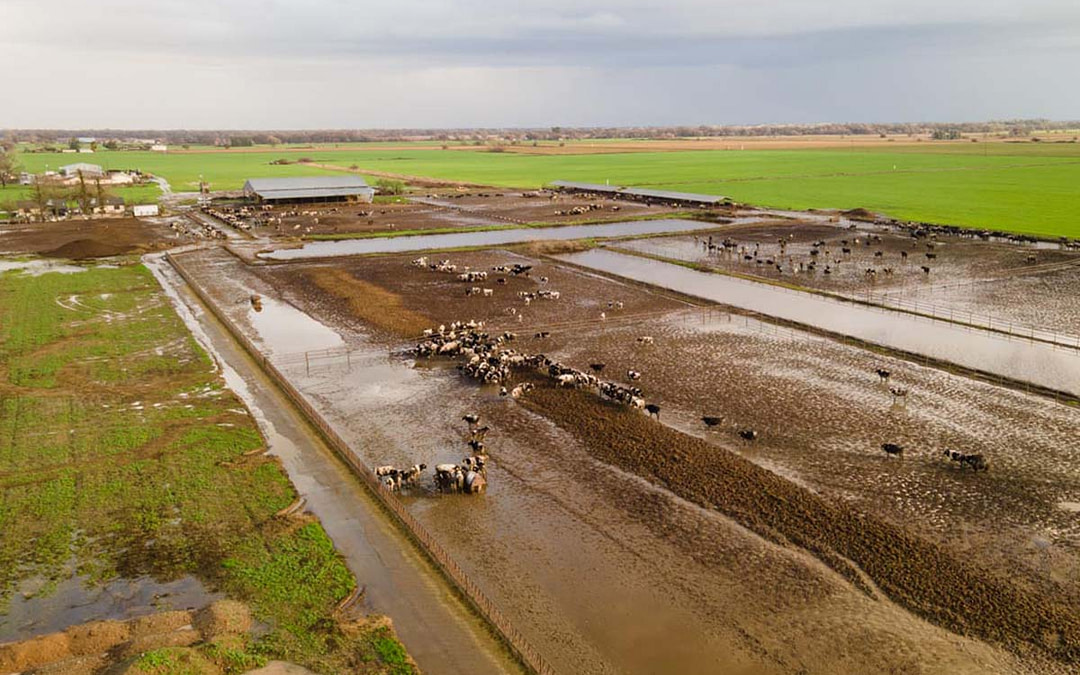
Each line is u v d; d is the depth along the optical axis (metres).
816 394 50.19
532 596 29.62
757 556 31.92
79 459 40.97
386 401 51.00
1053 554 31.59
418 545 33.03
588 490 38.16
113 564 31.33
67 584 30.00
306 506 36.53
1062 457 40.22
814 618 27.98
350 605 28.70
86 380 54.06
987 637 26.70
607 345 62.09
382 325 69.06
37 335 65.44
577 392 51.59
